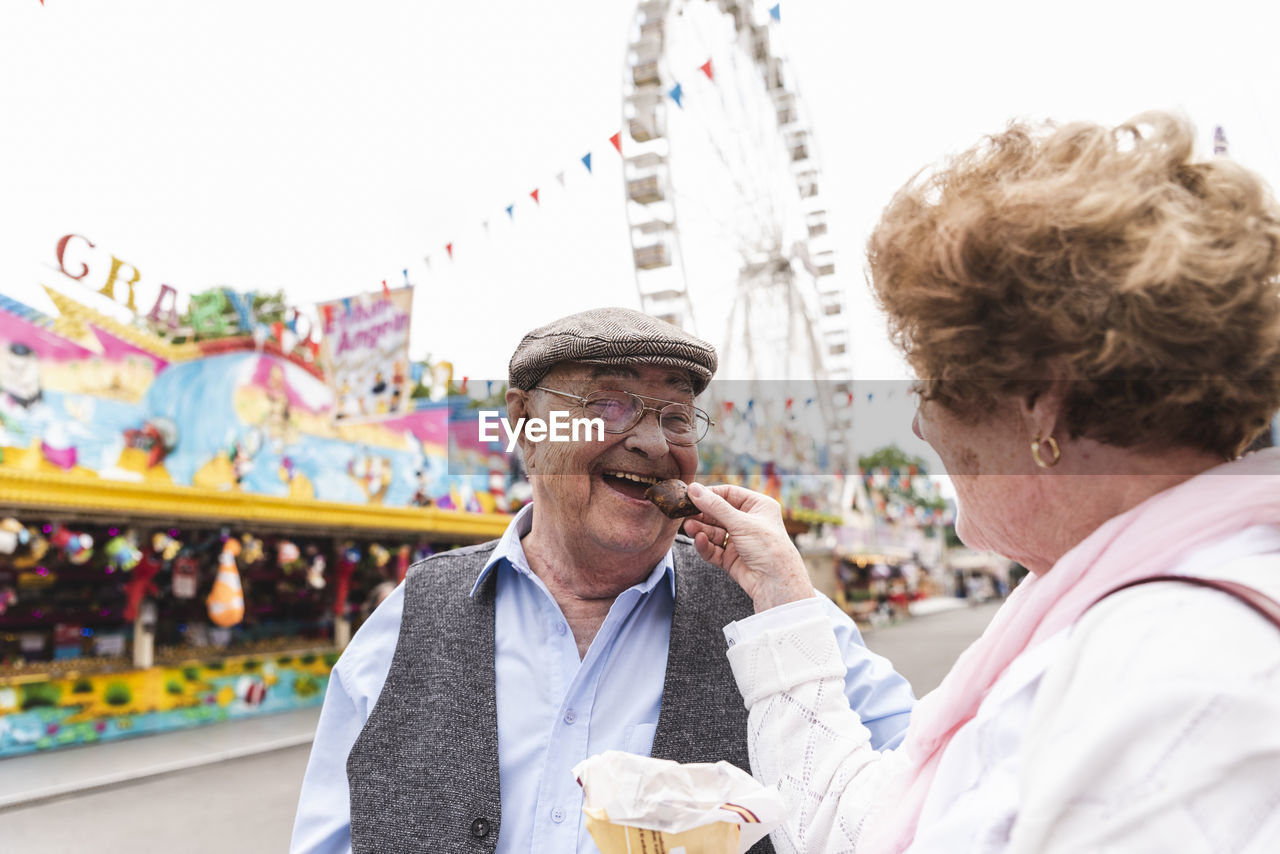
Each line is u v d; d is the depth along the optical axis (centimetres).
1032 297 66
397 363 810
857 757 93
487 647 133
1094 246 64
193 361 852
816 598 108
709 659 131
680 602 136
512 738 127
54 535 739
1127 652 57
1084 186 66
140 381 806
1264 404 65
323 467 974
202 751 759
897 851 74
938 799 70
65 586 858
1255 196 65
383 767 126
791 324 1302
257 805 609
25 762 718
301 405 956
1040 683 65
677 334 128
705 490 118
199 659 904
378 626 146
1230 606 56
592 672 129
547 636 134
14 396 712
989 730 67
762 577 113
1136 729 53
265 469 910
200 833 548
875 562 2911
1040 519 75
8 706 753
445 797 121
